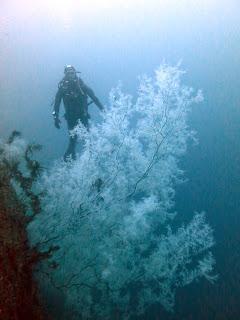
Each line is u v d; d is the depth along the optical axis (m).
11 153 4.11
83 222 4.62
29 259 3.44
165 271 4.43
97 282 4.39
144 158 5.17
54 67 10.84
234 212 5.89
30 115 8.96
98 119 8.32
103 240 4.65
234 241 5.41
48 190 4.68
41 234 4.43
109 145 5.14
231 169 6.71
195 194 6.30
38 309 3.39
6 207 3.36
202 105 8.36
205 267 4.31
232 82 8.98
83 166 4.85
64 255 4.44
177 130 5.18
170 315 4.51
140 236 4.74
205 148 7.24
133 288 4.87
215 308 4.48
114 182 5.01
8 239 3.19
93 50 11.55
